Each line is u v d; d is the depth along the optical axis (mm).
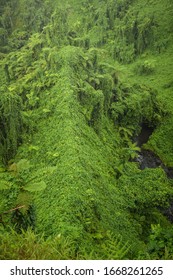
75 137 14516
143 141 21328
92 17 36250
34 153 15219
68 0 38969
